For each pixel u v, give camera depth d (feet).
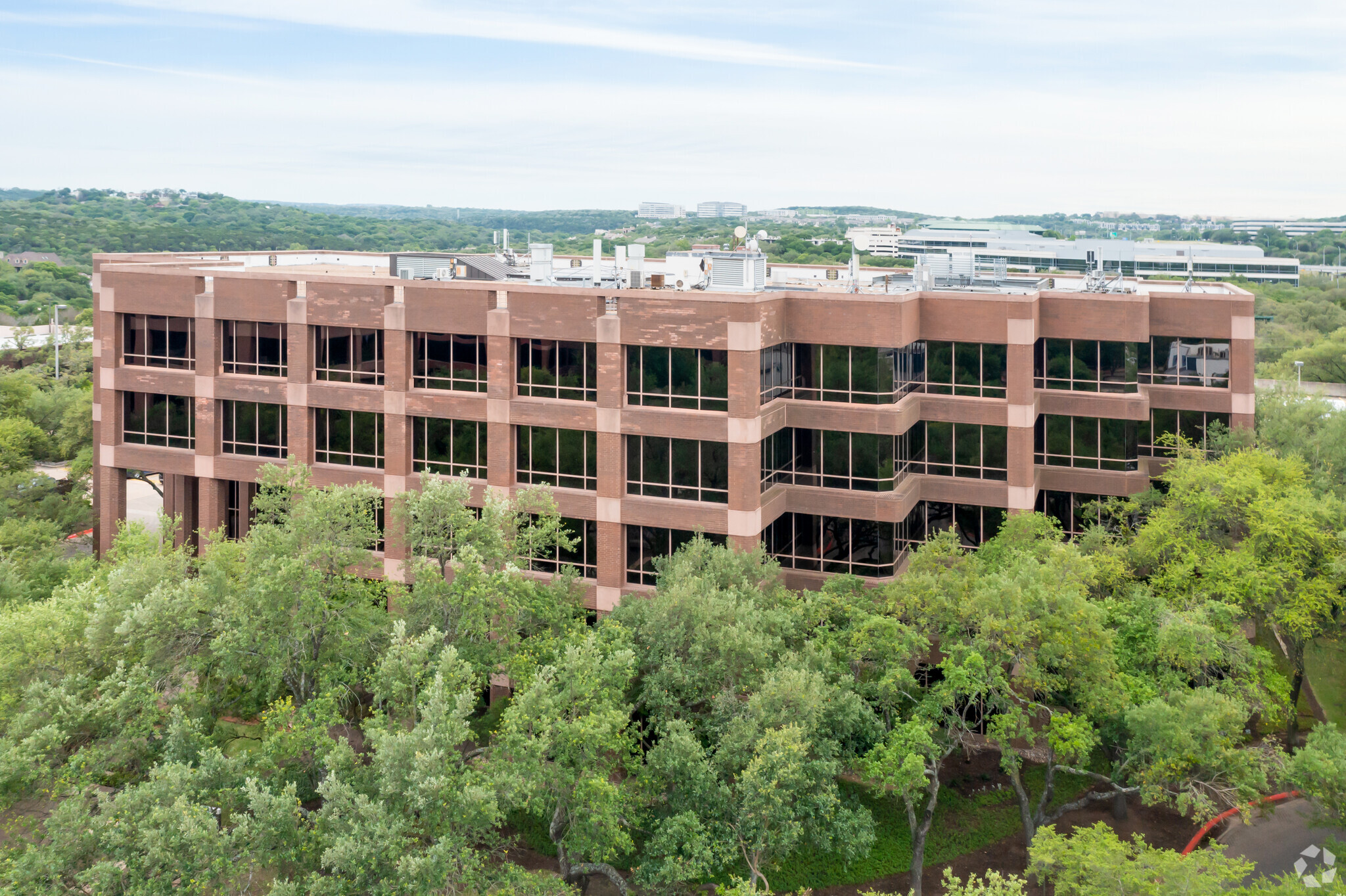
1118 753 141.79
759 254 207.51
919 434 189.98
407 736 102.32
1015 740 170.50
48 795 123.85
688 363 166.09
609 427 169.37
